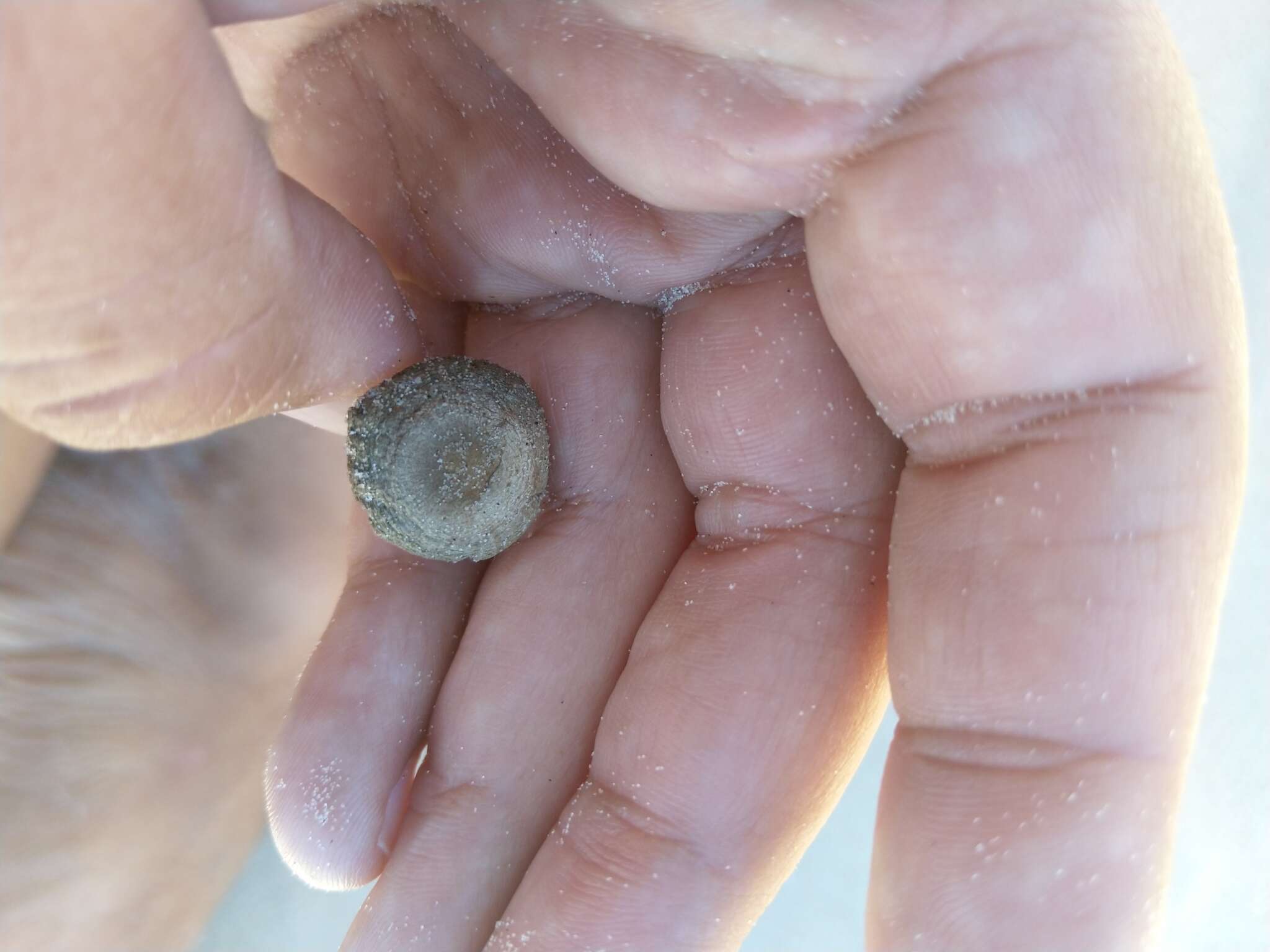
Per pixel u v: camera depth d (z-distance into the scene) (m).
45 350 0.10
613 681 0.12
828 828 0.15
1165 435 0.10
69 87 0.08
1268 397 0.14
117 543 0.16
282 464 0.17
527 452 0.12
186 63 0.09
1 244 0.09
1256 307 0.14
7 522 0.15
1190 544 0.10
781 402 0.12
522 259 0.13
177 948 0.16
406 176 0.13
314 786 0.12
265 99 0.13
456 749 0.12
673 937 0.11
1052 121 0.10
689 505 0.13
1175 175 0.10
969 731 0.10
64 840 0.16
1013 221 0.10
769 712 0.11
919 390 0.10
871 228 0.10
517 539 0.13
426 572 0.13
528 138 0.12
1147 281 0.10
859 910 0.15
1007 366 0.10
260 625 0.17
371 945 0.12
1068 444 0.10
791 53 0.10
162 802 0.16
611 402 0.13
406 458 0.12
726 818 0.11
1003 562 0.10
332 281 0.11
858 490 0.11
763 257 0.12
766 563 0.11
